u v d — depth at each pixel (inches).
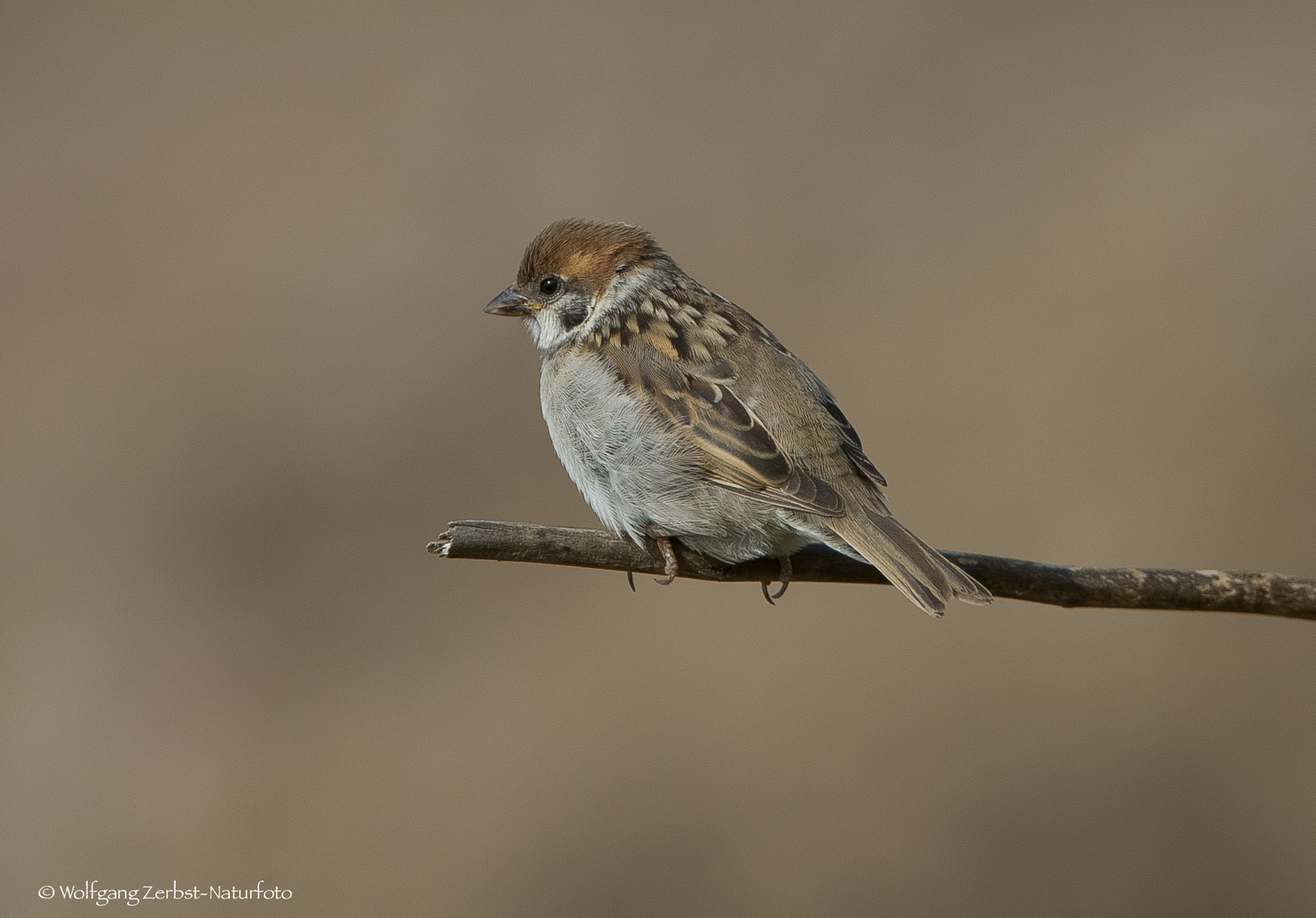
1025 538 476.1
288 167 674.2
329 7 776.3
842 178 652.7
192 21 767.7
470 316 612.1
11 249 640.4
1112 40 711.1
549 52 733.9
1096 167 632.4
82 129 699.4
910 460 512.1
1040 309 562.6
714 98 698.2
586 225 284.7
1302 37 696.4
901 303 583.2
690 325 264.4
